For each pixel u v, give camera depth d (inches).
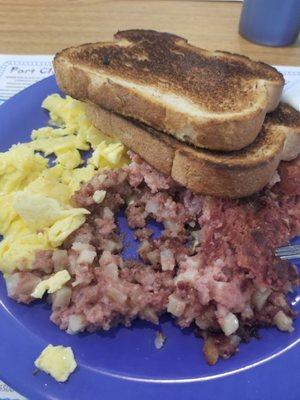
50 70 8.9
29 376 4.6
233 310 5.1
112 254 5.7
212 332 5.1
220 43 10.2
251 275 5.2
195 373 4.8
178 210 6.2
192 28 10.6
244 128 5.9
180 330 5.2
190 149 6.1
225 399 4.5
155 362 4.9
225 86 6.8
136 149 6.8
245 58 7.6
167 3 11.5
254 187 6.0
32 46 9.7
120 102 6.6
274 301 5.3
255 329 5.2
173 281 5.4
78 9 11.1
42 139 7.3
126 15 11.0
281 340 5.0
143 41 7.9
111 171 6.5
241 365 4.8
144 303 5.1
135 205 6.5
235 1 11.7
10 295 5.3
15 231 5.9
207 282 5.2
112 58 7.4
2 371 4.6
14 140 7.2
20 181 6.6
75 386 4.6
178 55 7.6
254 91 6.6
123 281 5.3
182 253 5.7
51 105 7.6
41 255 5.5
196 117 5.9
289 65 9.6
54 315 5.1
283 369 4.7
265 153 6.1
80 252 5.5
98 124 7.3
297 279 5.5
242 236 5.5
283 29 9.9
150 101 6.3
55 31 10.2
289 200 6.4
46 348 4.8
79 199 6.2
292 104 7.2
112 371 4.7
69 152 7.1
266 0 9.5
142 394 4.6
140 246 6.0
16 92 8.3
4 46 9.6
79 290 5.3
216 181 5.9
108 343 5.0
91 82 6.9
